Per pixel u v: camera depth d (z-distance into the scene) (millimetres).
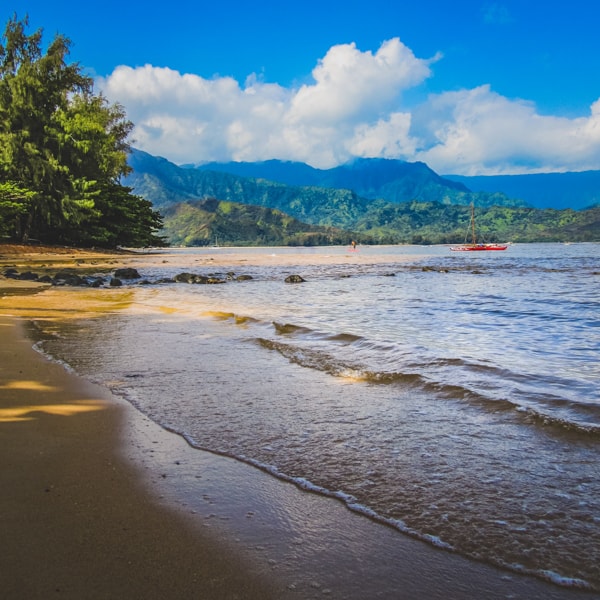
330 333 8484
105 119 56656
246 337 8148
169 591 2014
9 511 2623
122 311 11523
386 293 17656
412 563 2244
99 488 2914
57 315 10719
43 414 4281
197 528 2494
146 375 5695
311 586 2070
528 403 4723
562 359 6914
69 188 48656
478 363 6410
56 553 2256
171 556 2252
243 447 3627
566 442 3721
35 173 46281
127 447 3570
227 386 5273
